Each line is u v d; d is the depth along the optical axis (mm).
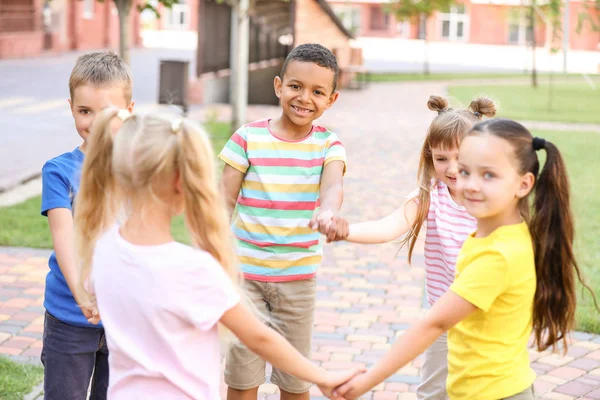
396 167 11086
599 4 21406
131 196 2094
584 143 13523
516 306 2268
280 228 3090
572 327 2385
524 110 18625
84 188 2252
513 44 48656
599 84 27703
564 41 21406
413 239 3135
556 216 2273
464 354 2332
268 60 21625
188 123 2090
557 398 4094
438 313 2262
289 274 3117
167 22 50188
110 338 2111
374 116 17234
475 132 2227
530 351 4664
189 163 2057
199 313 2057
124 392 2109
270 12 20000
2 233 6844
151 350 2082
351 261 6570
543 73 34031
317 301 5562
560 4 23172
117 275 2094
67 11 32000
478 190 2211
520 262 2238
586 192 9352
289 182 3076
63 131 12719
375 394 4109
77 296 2391
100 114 2230
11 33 27156
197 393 2096
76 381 2785
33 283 5711
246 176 3109
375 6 49406
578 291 5629
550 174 2262
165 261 2057
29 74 21609
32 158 10359
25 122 13430
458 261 2352
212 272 2072
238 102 12672
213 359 2141
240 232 3131
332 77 3035
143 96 17953
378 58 41844
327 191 2979
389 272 6305
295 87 3016
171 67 13484
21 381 4016
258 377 3215
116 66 2793
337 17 22172
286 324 3162
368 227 2969
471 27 48812
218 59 18344
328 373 2303
